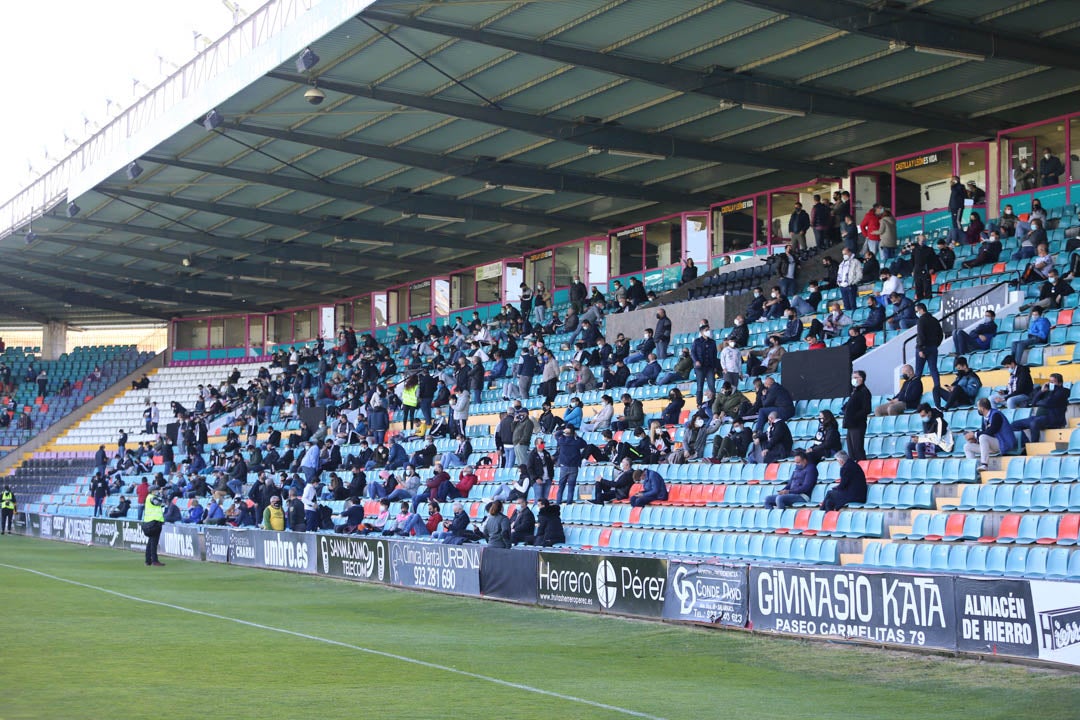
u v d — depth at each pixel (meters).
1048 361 19.45
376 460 28.95
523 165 30.64
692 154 28.19
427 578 18.97
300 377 40.78
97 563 24.88
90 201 34.84
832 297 27.41
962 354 20.73
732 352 22.75
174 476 35.91
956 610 10.84
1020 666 10.16
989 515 14.30
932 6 19.89
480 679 10.30
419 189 33.34
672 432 23.36
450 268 45.47
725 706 8.94
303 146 29.09
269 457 32.53
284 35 22.31
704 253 35.28
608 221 37.62
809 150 29.31
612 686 9.93
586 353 30.03
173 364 56.03
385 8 20.20
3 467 48.50
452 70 23.52
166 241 41.06
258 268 44.94
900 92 24.81
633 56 22.53
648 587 14.57
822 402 21.66
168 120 27.22
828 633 12.18
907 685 9.73
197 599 17.56
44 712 8.43
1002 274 23.66
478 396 28.94
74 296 52.06
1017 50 21.06
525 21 20.89
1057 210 25.80
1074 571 12.17
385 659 11.56
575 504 21.28
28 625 14.02
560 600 16.06
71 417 51.34
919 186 29.56
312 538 22.28
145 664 11.03
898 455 18.72
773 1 18.67
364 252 43.03
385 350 41.88
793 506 17.55
